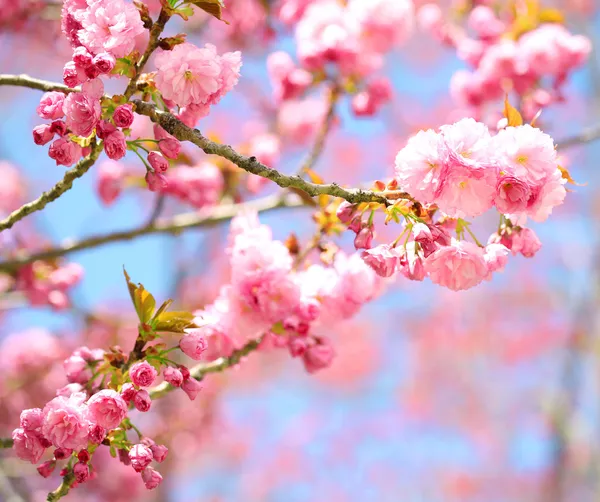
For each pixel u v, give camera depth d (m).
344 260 3.60
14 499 6.00
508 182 2.44
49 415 2.49
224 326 3.41
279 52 5.31
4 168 8.48
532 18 5.46
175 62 2.64
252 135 8.74
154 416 8.09
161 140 2.70
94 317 6.76
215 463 13.45
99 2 2.55
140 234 4.82
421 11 6.43
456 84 5.42
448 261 2.62
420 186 2.46
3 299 5.46
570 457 13.13
